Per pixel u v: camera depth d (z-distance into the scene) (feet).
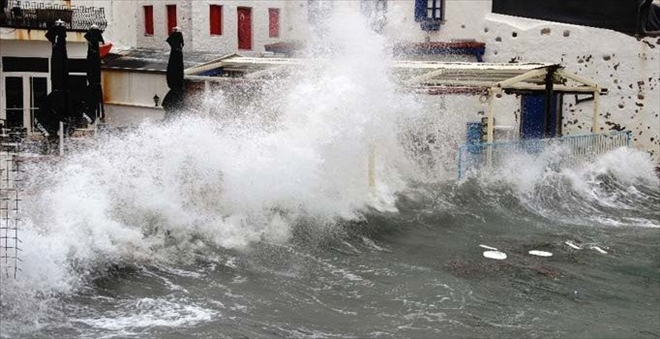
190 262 77.77
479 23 165.58
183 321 62.85
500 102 160.76
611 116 153.99
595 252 93.91
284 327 62.90
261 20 202.90
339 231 92.63
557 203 118.83
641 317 70.28
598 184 129.29
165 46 196.44
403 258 86.33
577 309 71.97
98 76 124.77
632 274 84.74
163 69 157.48
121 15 180.86
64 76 118.32
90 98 123.54
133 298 67.77
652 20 44.09
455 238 96.58
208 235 83.87
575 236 101.71
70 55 147.23
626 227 108.37
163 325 61.77
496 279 80.28
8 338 57.98
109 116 167.22
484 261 87.10
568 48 156.56
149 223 82.12
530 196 118.62
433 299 72.49
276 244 85.46
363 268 81.20
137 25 202.69
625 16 43.96
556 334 64.90
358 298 71.61
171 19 195.62
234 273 76.07
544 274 83.20
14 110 141.90
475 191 114.62
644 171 137.80
